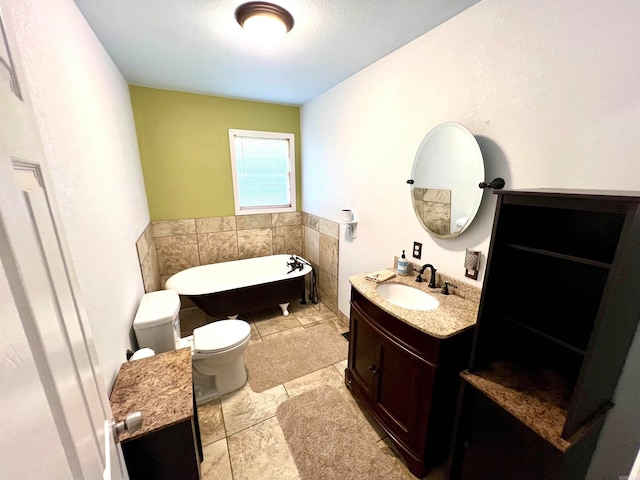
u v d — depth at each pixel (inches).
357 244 97.2
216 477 53.4
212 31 60.5
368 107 83.0
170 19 55.7
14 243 13.8
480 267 55.9
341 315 113.2
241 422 65.5
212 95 113.1
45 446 14.0
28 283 14.7
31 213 16.4
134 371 46.3
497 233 39.6
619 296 28.8
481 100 51.9
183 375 45.3
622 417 36.7
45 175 20.0
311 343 97.5
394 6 51.7
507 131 48.3
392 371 56.5
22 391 12.7
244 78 91.6
